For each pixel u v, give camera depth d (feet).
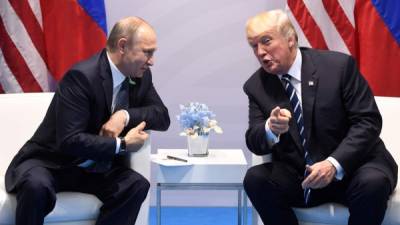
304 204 10.32
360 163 10.30
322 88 10.43
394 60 14.01
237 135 15.52
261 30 10.28
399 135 11.59
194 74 15.34
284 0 15.02
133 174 10.53
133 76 10.59
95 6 14.17
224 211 15.48
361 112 10.27
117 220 10.32
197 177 11.45
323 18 14.08
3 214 10.07
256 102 10.86
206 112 12.17
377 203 9.64
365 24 14.10
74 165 10.57
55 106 10.66
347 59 10.64
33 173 10.00
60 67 14.23
